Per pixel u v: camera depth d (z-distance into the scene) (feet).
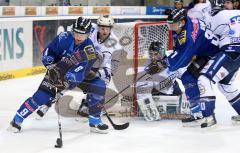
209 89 25.80
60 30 48.62
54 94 24.50
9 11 42.83
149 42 27.96
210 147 22.61
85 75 24.39
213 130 25.91
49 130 25.09
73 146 22.18
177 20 25.14
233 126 26.96
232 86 27.17
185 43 25.36
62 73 23.93
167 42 29.48
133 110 28.37
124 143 22.93
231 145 23.03
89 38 24.04
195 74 26.37
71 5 54.44
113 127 25.61
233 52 25.75
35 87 38.91
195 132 25.40
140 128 25.94
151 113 27.40
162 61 26.71
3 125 25.91
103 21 25.14
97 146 22.29
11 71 42.86
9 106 31.24
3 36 41.75
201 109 25.89
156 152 21.56
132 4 63.21
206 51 26.55
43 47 46.65
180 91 28.22
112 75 27.17
